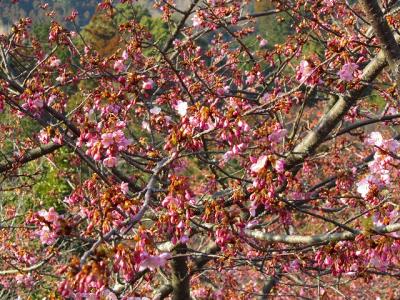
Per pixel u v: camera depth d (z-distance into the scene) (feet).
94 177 10.97
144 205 8.71
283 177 9.93
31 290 23.13
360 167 18.08
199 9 19.10
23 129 25.68
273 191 9.87
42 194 29.30
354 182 17.69
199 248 18.90
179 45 20.16
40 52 20.07
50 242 9.89
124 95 14.32
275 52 18.75
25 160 18.79
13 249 18.28
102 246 7.29
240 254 15.55
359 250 10.75
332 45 12.80
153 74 19.95
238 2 22.61
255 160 10.23
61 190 30.71
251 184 13.44
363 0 12.10
